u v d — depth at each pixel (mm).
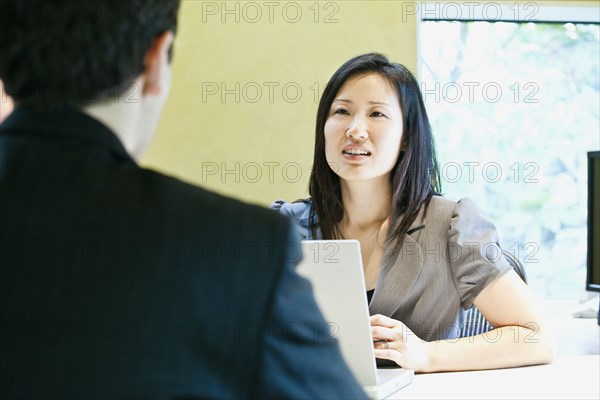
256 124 3012
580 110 3371
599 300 2887
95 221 640
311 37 3014
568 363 1885
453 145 3303
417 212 2045
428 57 3277
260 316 632
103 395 600
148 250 634
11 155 659
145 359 607
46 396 602
